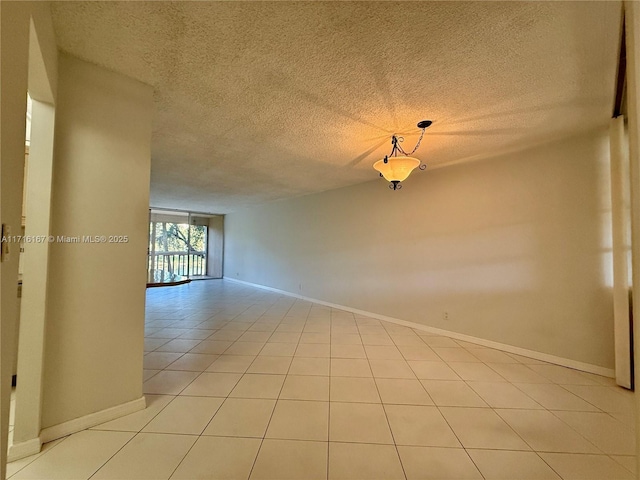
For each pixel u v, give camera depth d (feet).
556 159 8.91
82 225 5.30
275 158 11.12
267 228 22.94
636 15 2.39
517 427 5.59
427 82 5.94
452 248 11.44
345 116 7.45
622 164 7.34
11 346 2.64
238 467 4.50
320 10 4.12
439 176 11.93
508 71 5.55
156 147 9.89
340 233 16.52
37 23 3.61
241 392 6.86
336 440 5.17
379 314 14.16
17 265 2.77
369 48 4.93
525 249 9.50
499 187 10.18
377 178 14.34
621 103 6.84
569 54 5.06
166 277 27.27
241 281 26.68
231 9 4.11
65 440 4.98
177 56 5.21
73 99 5.20
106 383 5.57
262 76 5.80
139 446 4.92
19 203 2.76
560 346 8.69
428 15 4.21
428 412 6.08
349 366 8.46
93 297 5.42
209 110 7.20
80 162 5.28
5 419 2.51
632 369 7.16
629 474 4.43
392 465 4.59
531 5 4.01
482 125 7.94
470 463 4.65
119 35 4.67
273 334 11.58
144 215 6.13
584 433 5.42
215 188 16.93
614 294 7.43
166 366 8.35
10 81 2.49
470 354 9.52
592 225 8.22
